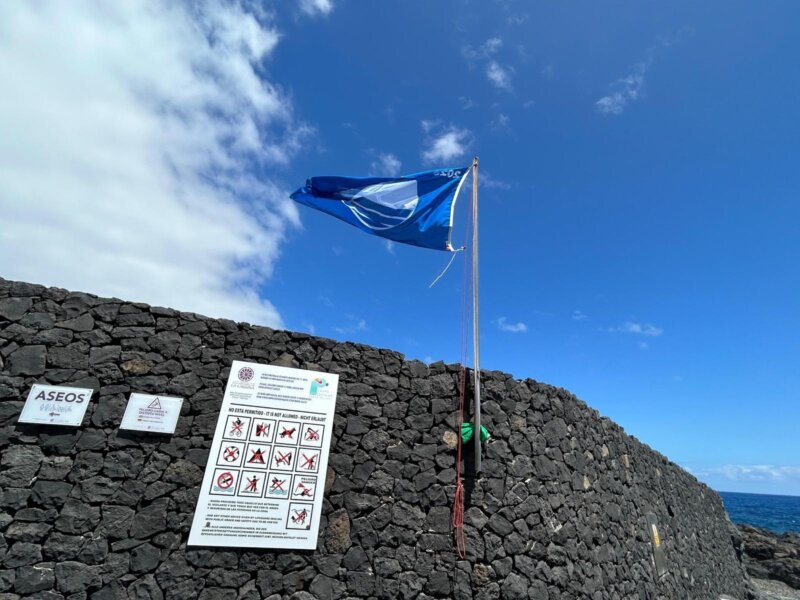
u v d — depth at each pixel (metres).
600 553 8.27
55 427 5.32
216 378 6.13
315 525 5.93
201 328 6.30
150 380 5.84
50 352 5.54
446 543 6.53
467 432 7.14
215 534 5.52
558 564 7.29
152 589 5.14
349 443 6.48
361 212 7.84
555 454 8.08
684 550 12.60
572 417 8.77
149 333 6.04
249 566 5.55
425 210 7.97
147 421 5.64
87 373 5.61
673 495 13.05
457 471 6.97
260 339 6.53
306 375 6.54
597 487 8.88
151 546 5.27
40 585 4.81
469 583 6.45
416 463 6.79
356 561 6.00
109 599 4.98
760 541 27.94
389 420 6.85
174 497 5.51
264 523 5.73
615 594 8.32
